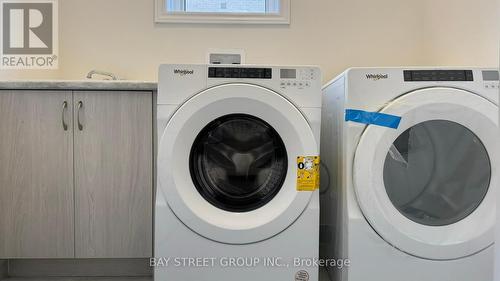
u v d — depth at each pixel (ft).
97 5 6.17
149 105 4.62
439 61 5.77
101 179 4.63
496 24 4.37
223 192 4.00
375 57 6.29
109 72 6.18
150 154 4.63
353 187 3.68
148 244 4.67
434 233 3.62
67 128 4.60
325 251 4.66
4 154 4.59
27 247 4.64
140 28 6.21
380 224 3.59
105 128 4.61
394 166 3.73
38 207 4.63
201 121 3.78
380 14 6.29
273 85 3.74
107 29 6.18
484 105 3.54
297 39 6.27
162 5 6.20
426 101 3.53
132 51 6.21
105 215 4.65
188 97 3.73
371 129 3.58
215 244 3.74
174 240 3.73
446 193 3.77
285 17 6.23
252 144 4.01
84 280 4.90
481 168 3.67
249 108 3.76
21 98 4.57
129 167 4.63
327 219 4.53
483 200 3.65
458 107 3.52
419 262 3.62
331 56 6.28
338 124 4.02
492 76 3.62
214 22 6.21
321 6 6.27
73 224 4.64
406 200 3.78
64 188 4.62
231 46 6.27
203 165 4.00
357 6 6.27
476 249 3.60
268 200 3.91
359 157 3.59
